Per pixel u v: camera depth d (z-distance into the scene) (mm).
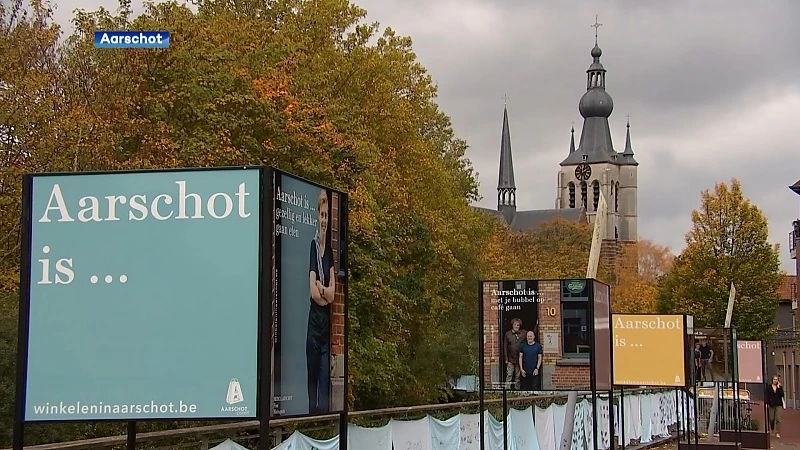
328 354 9586
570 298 18172
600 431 26734
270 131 30172
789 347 75688
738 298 58000
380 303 34062
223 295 8711
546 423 22625
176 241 8828
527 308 18297
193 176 8820
